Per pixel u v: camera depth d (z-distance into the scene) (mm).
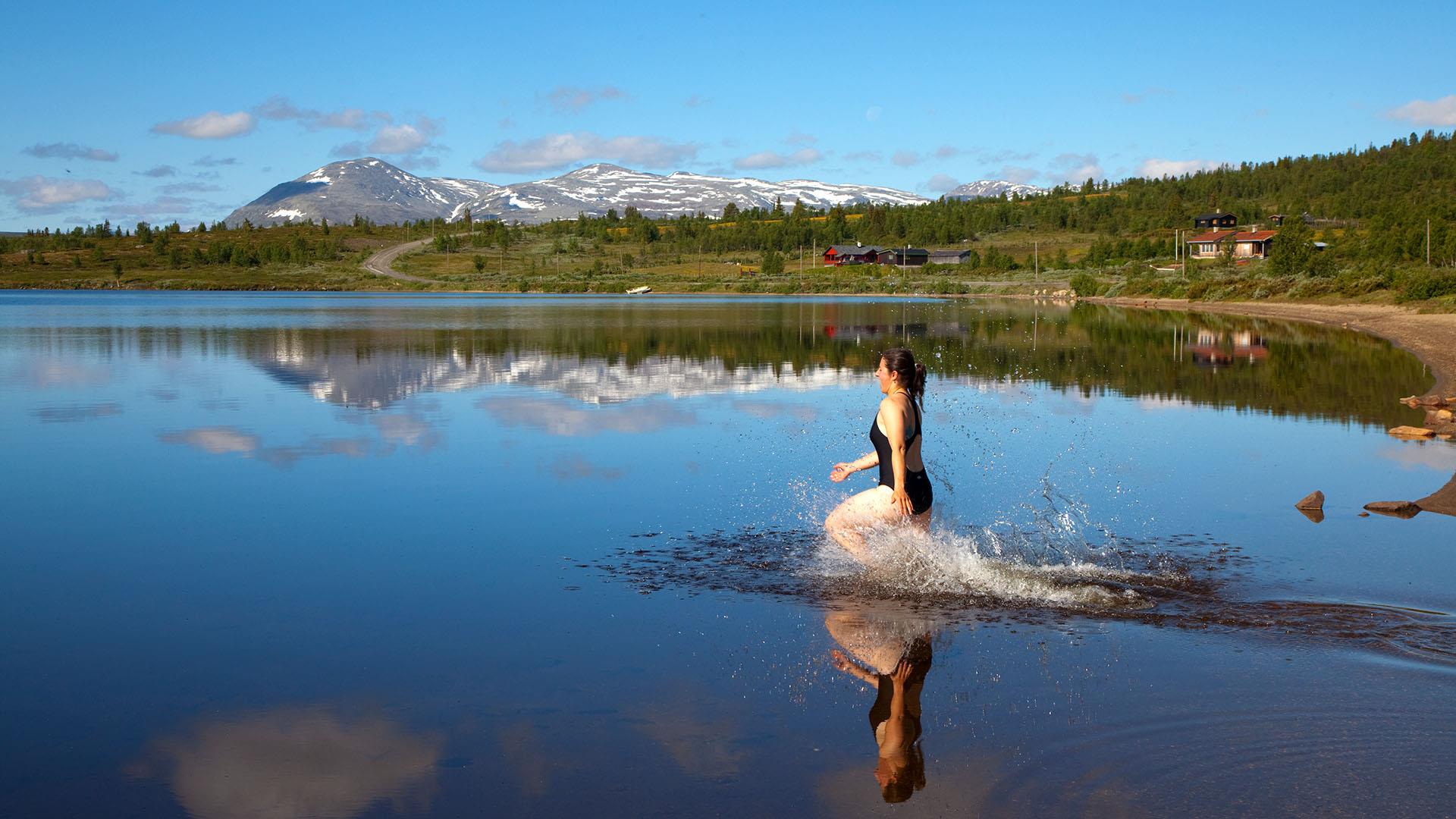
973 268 129375
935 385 17578
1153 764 3773
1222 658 4832
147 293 114125
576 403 14594
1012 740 3979
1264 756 3828
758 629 5266
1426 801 3486
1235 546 6879
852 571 6312
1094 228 192000
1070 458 10289
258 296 98062
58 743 3988
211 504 8172
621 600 5746
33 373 18750
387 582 6074
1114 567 6379
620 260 171625
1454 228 79375
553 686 4516
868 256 158750
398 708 4289
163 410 13766
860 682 4555
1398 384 16984
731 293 112062
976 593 5879
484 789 3605
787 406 14406
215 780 3697
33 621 5410
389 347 25938
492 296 100750
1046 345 27547
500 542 7000
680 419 13039
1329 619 5395
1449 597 5766
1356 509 7988
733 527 7430
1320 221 170500
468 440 11320
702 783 3639
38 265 165375
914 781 3650
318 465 9820
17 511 7934
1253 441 11375
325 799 3543
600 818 3391
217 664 4797
